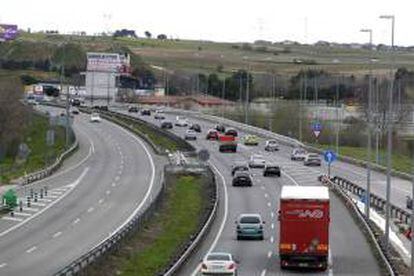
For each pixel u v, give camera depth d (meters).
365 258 83.06
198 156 160.50
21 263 76.12
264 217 114.44
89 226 102.69
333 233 100.44
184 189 140.38
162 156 191.50
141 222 97.62
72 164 176.25
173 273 67.75
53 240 91.56
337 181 153.88
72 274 58.28
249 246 90.19
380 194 148.62
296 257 74.88
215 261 67.12
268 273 73.50
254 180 156.25
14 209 116.00
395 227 110.19
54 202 125.12
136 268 73.06
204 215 109.00
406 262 84.00
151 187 143.00
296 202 74.94
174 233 97.62
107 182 149.62
